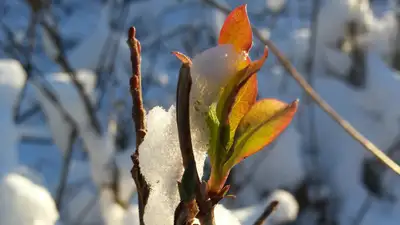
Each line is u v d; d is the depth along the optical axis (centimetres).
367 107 130
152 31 179
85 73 106
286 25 172
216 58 25
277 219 94
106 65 126
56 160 151
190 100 26
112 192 96
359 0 131
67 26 227
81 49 119
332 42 132
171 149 28
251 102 27
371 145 60
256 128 26
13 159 82
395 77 129
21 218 73
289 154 123
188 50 169
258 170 123
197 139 26
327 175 128
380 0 172
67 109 94
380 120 128
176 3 175
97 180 95
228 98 25
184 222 26
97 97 118
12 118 87
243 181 120
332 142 130
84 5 248
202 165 27
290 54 140
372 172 128
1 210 73
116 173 96
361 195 124
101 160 95
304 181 125
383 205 125
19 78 92
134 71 28
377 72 129
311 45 132
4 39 149
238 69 25
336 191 126
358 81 133
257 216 93
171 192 28
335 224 123
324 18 132
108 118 103
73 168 114
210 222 26
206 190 26
